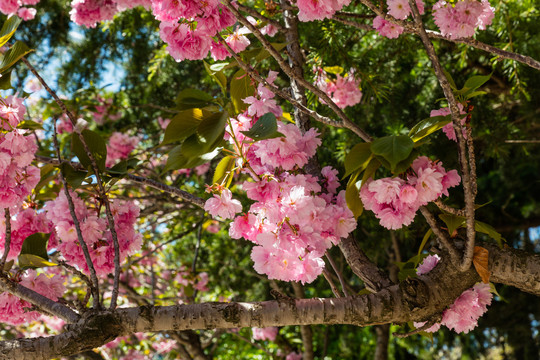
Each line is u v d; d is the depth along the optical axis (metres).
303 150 2.05
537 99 5.03
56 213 2.54
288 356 7.31
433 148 4.69
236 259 7.28
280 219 1.93
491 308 7.79
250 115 2.11
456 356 9.02
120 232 2.61
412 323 2.34
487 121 4.93
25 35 6.55
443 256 2.13
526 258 2.10
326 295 7.70
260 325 2.05
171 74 6.24
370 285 2.24
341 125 1.98
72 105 5.55
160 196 5.46
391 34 2.51
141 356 7.29
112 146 6.20
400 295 2.08
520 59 2.27
